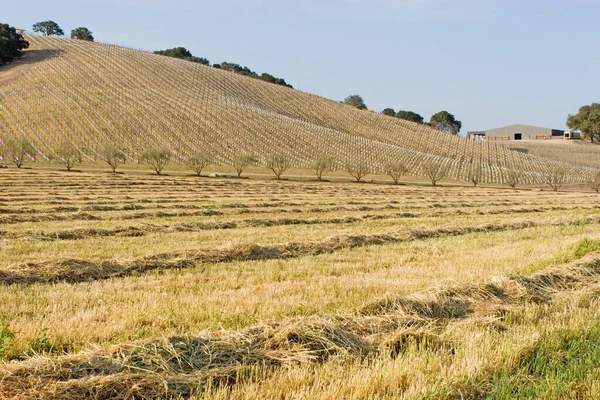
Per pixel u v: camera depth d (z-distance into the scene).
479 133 188.00
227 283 11.61
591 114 172.38
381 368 6.34
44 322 8.16
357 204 35.81
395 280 11.70
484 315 8.90
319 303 9.63
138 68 147.75
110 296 10.22
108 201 32.19
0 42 132.62
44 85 121.06
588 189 87.94
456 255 15.56
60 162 84.06
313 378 6.11
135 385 5.68
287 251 16.30
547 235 21.47
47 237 18.62
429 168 81.31
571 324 8.07
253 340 6.98
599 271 12.38
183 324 8.24
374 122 148.38
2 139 92.00
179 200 34.91
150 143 100.12
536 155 141.00
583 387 5.97
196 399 5.51
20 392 5.36
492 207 37.34
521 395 5.76
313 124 134.50
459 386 5.97
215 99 134.25
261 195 42.09
